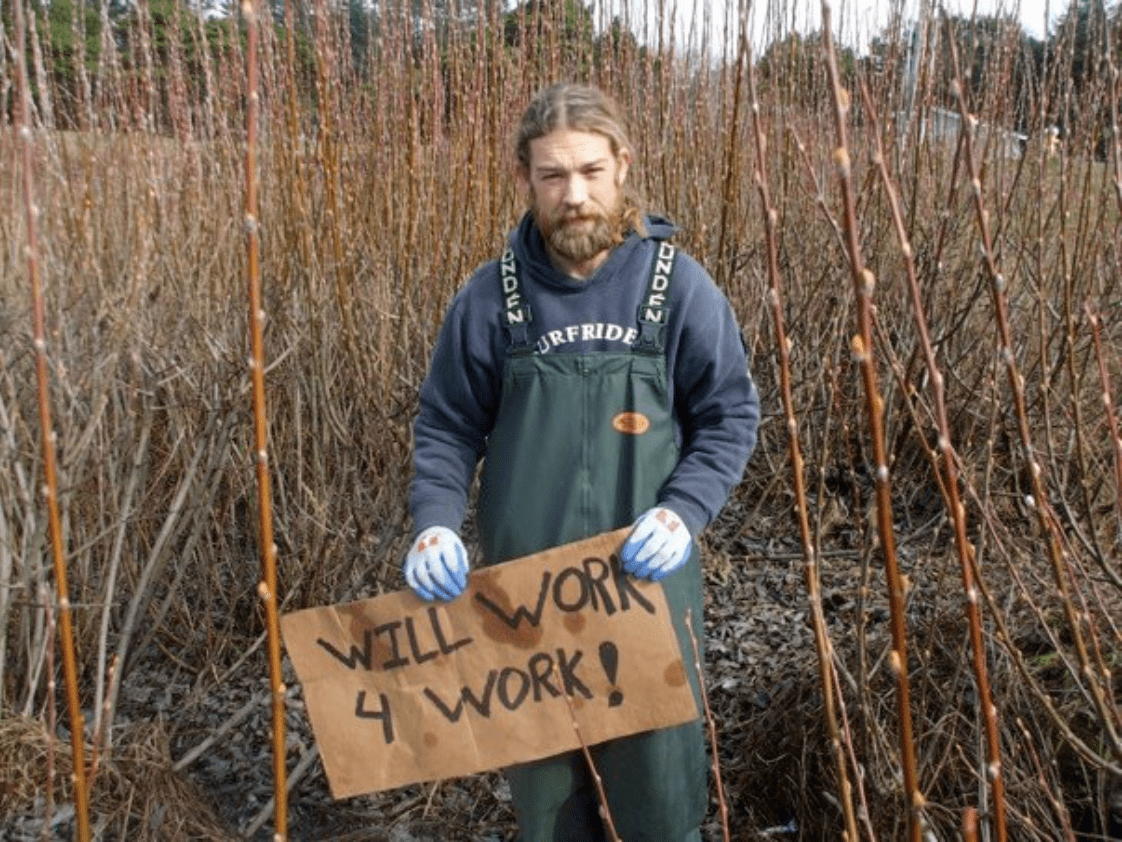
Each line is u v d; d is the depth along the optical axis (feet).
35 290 3.76
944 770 6.79
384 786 5.14
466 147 10.09
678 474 5.30
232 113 10.82
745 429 5.40
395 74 10.29
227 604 9.21
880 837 6.45
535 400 5.25
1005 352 3.80
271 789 7.68
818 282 11.00
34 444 7.16
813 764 7.39
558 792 5.59
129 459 8.31
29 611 7.36
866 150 11.65
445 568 5.10
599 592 5.13
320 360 8.77
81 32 10.49
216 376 8.30
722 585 10.53
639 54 12.01
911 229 10.69
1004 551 5.00
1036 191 9.95
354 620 5.18
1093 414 9.39
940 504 11.13
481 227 9.84
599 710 5.16
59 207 8.93
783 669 8.68
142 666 9.03
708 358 5.30
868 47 11.75
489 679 5.17
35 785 6.67
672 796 5.54
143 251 7.98
